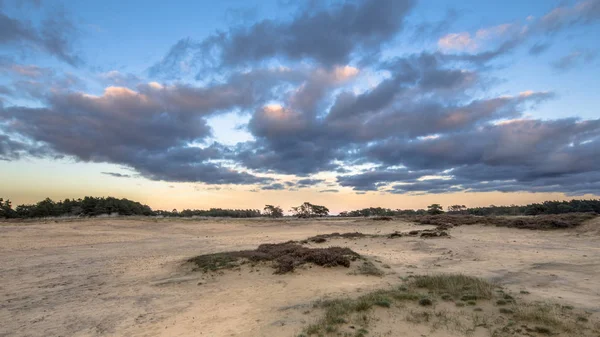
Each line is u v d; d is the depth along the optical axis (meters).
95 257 21.22
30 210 64.00
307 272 13.45
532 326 6.64
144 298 11.29
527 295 8.70
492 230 27.23
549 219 26.94
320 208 72.81
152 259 20.08
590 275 10.95
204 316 9.04
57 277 15.30
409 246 21.28
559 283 10.07
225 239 32.44
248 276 13.40
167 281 13.58
